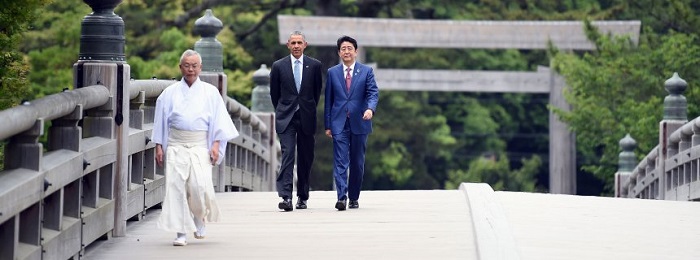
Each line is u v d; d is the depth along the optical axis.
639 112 39.59
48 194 13.20
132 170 18.80
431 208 20.48
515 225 17.95
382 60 59.62
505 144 65.06
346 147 20.59
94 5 16.58
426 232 17.44
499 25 50.16
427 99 64.12
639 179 33.06
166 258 15.18
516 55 61.97
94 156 15.55
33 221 12.93
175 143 15.95
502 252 15.12
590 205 20.84
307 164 20.84
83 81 16.45
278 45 55.75
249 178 28.77
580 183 62.56
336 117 20.66
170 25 50.50
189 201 15.96
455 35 50.47
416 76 50.97
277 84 20.83
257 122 29.59
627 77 40.97
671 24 43.53
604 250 15.88
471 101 65.00
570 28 49.69
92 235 15.54
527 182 56.28
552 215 19.22
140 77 44.62
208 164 15.96
